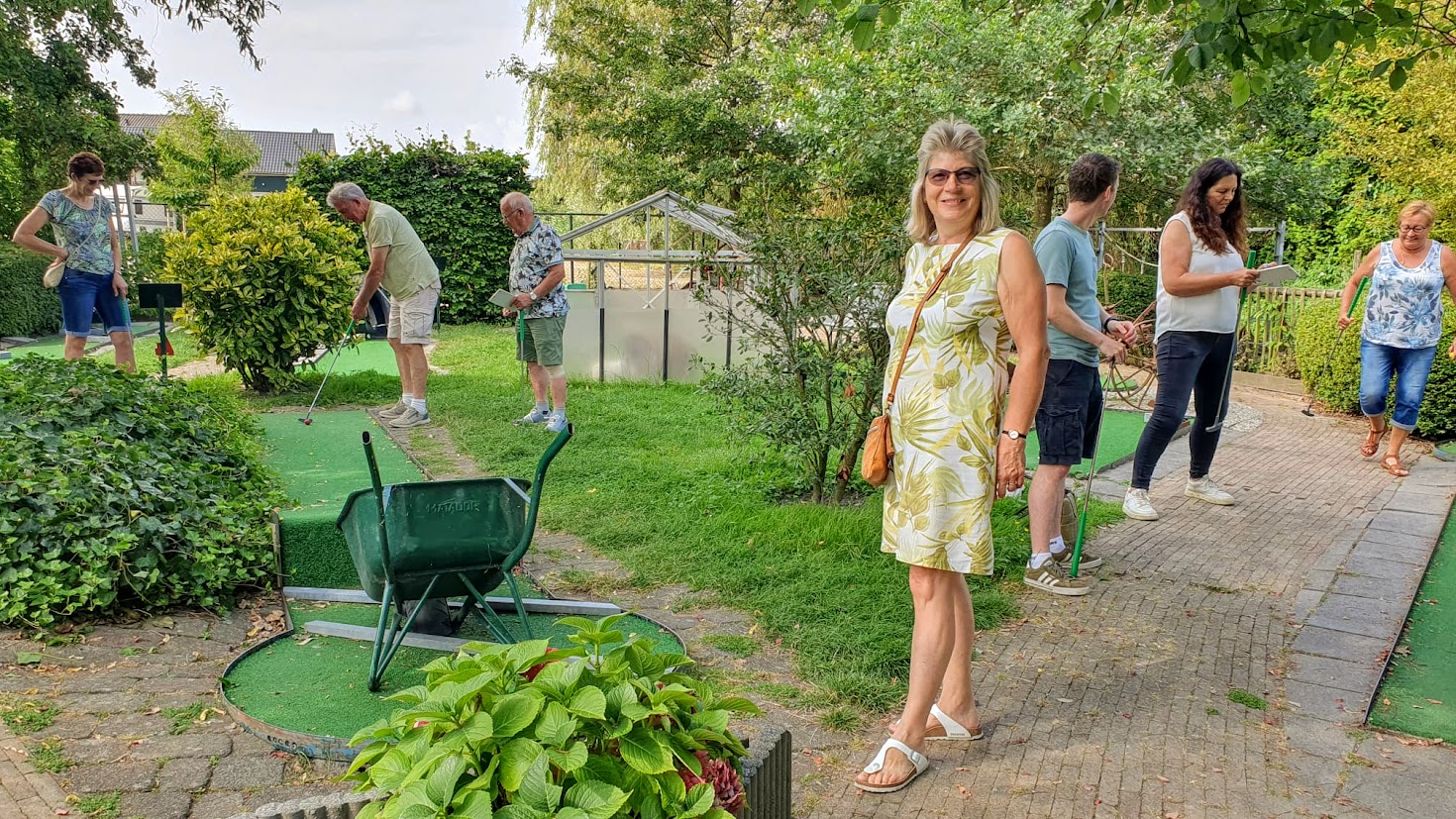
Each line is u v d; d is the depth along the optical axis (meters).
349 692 3.36
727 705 2.02
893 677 3.69
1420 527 5.72
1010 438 2.86
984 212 2.94
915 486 2.93
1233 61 3.89
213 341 9.09
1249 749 3.22
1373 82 10.70
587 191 26.22
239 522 4.61
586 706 1.65
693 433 8.16
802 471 6.55
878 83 12.82
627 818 1.61
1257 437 8.54
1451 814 2.84
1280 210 13.65
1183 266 5.61
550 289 7.87
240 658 3.61
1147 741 3.26
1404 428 7.09
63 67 21.08
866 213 5.66
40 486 4.07
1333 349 9.46
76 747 2.82
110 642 3.62
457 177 18.52
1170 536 5.61
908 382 2.97
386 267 7.97
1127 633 4.20
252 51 11.00
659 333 11.10
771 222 5.74
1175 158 11.95
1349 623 4.29
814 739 3.26
